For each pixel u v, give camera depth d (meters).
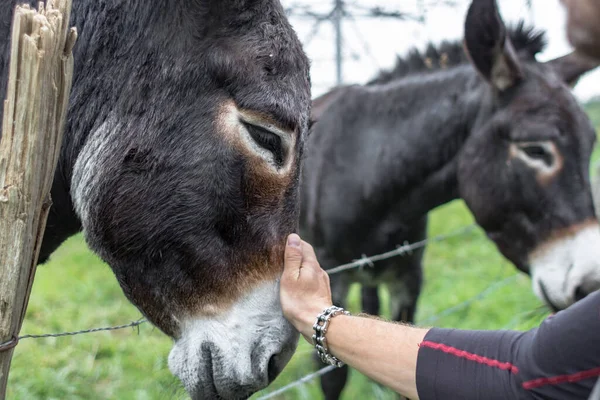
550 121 3.15
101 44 1.83
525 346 1.29
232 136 1.76
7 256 1.30
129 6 1.81
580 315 1.19
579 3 0.94
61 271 6.38
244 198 1.78
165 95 1.77
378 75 4.05
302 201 3.78
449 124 3.53
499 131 3.29
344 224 3.63
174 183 1.75
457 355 1.39
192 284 1.78
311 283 1.76
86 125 1.84
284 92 1.81
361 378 4.54
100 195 1.78
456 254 7.46
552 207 3.14
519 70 3.26
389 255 3.48
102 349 4.35
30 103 1.26
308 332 1.70
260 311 1.80
